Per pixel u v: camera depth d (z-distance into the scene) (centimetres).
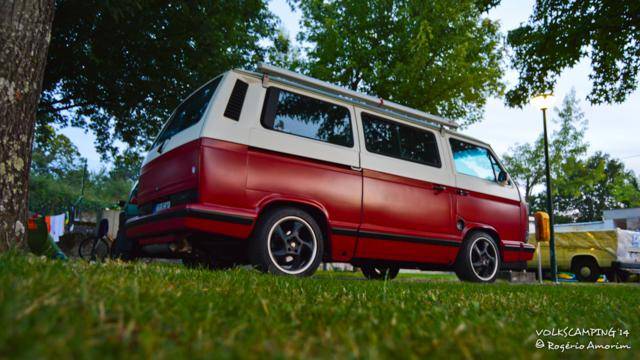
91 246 1086
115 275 241
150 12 1199
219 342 100
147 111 1458
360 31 1697
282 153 480
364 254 535
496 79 1686
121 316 110
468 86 1591
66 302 129
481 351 108
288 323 146
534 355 105
